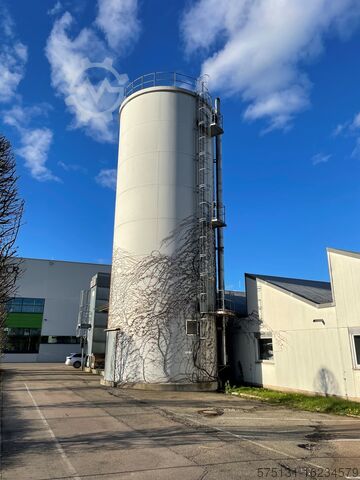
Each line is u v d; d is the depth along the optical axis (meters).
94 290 42.66
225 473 7.21
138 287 22.52
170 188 23.69
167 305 21.86
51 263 63.03
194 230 23.69
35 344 59.31
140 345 21.61
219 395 19.12
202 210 24.23
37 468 7.49
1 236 10.55
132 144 25.14
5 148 10.91
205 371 21.44
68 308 62.25
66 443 9.39
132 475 7.09
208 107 26.78
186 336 21.66
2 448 8.95
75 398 17.39
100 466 7.61
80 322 47.12
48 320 60.69
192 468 7.49
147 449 8.84
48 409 14.31
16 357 57.84
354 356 15.56
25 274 61.03
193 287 22.59
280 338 19.67
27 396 18.03
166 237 22.89
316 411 14.18
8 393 19.11
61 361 59.84
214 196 26.00
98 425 11.50
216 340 22.53
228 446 9.12
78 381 25.92
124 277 23.36
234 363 23.11
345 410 13.74
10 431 10.70
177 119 25.08
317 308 17.58
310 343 17.77
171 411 14.05
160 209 23.33
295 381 18.36
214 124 25.78
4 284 11.30
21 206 10.91
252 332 21.84
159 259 22.53
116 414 13.36
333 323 16.66
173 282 22.28
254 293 22.05
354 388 15.38
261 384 20.67
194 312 22.23
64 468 7.50
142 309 22.08
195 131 25.69
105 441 9.59
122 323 22.77
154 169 24.00
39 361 58.75
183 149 24.72
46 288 61.81
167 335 21.42
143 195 23.77
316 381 17.16
